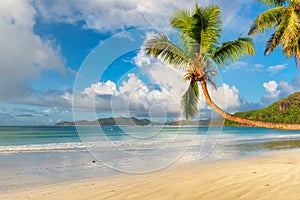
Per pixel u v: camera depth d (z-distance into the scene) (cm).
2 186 527
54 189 501
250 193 415
